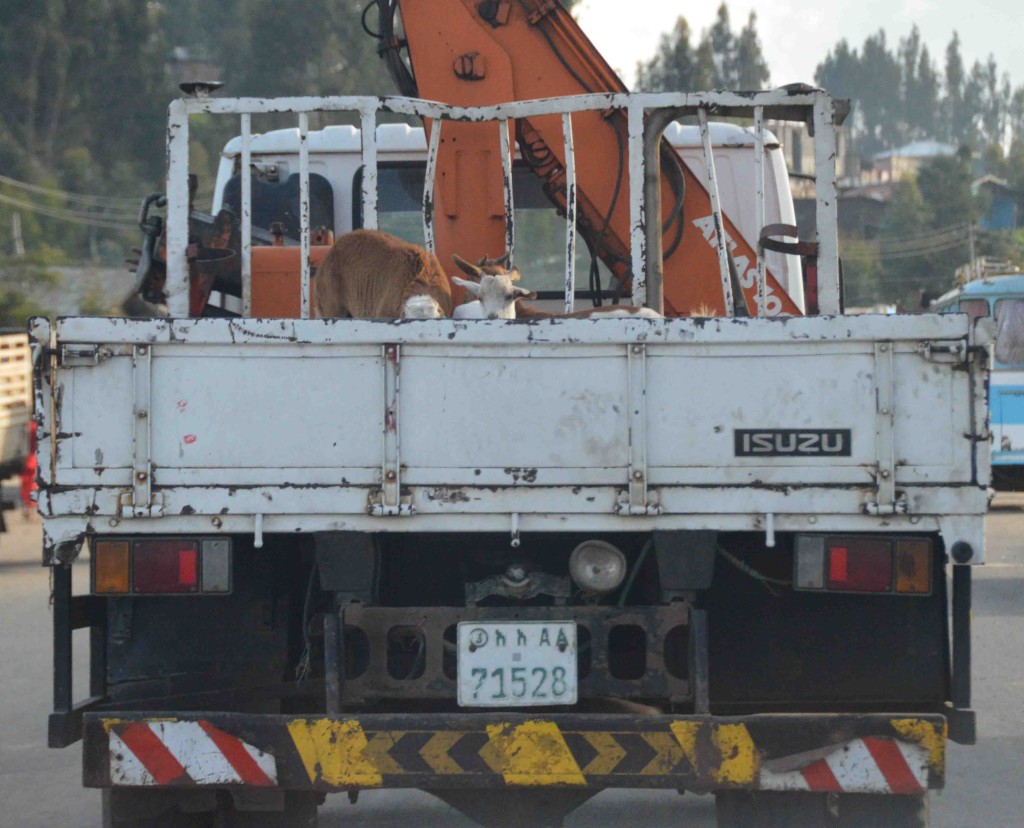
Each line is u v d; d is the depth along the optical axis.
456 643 18.11
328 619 17.27
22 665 35.72
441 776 16.56
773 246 22.81
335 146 32.59
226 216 25.77
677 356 17.02
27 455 61.56
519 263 31.41
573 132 28.28
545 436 17.03
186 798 18.62
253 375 17.08
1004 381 72.62
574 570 17.59
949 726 17.39
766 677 19.08
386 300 26.61
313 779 16.61
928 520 16.86
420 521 17.08
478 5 28.53
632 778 16.52
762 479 16.97
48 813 23.36
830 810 18.28
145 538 17.14
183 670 18.94
